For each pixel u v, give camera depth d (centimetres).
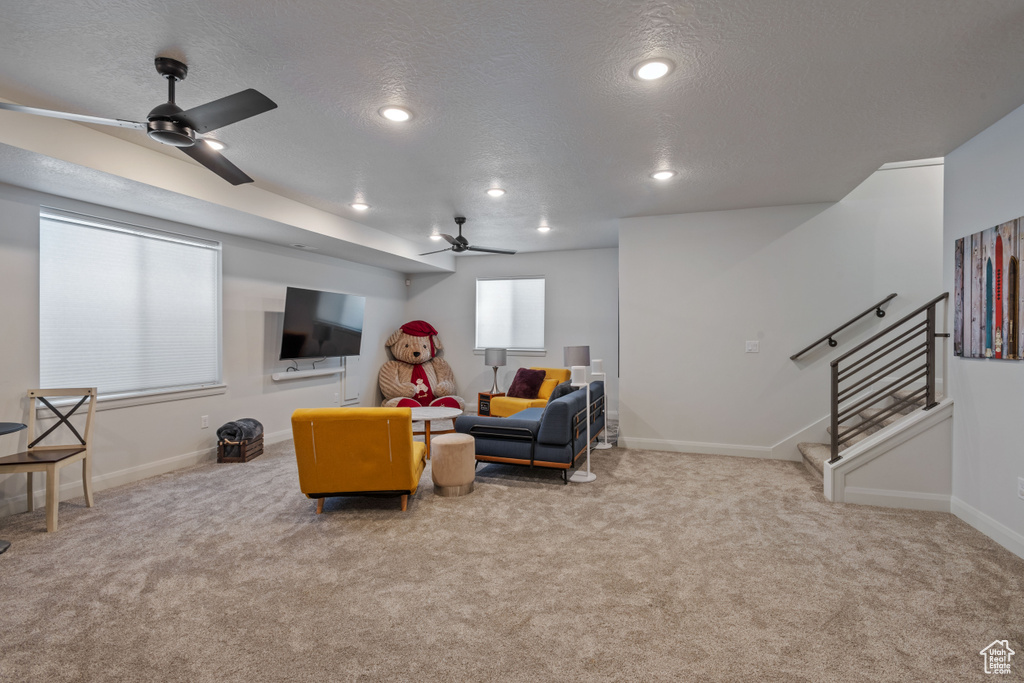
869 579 241
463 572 250
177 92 254
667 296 511
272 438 554
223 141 320
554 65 228
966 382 311
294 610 216
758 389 484
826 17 192
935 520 315
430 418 469
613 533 299
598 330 710
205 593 231
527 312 748
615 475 423
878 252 453
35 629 203
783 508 341
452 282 790
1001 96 254
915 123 287
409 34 204
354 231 547
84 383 385
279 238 521
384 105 268
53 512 304
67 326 375
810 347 461
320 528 309
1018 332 259
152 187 339
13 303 336
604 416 540
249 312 525
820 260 466
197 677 174
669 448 512
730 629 201
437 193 434
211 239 480
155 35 204
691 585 237
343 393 666
